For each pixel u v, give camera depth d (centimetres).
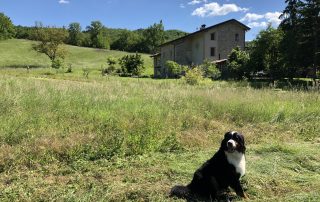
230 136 613
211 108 1344
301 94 1664
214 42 5588
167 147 908
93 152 827
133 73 5319
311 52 3831
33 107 1155
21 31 11950
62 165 770
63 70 5534
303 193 649
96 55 9544
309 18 3803
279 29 4297
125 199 611
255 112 1298
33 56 8550
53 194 614
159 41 12681
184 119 1173
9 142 862
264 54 4331
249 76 4412
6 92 1273
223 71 4562
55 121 1038
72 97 1327
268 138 1072
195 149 920
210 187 612
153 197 612
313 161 832
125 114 1159
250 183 691
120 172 734
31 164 760
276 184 695
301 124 1248
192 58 5888
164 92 1645
